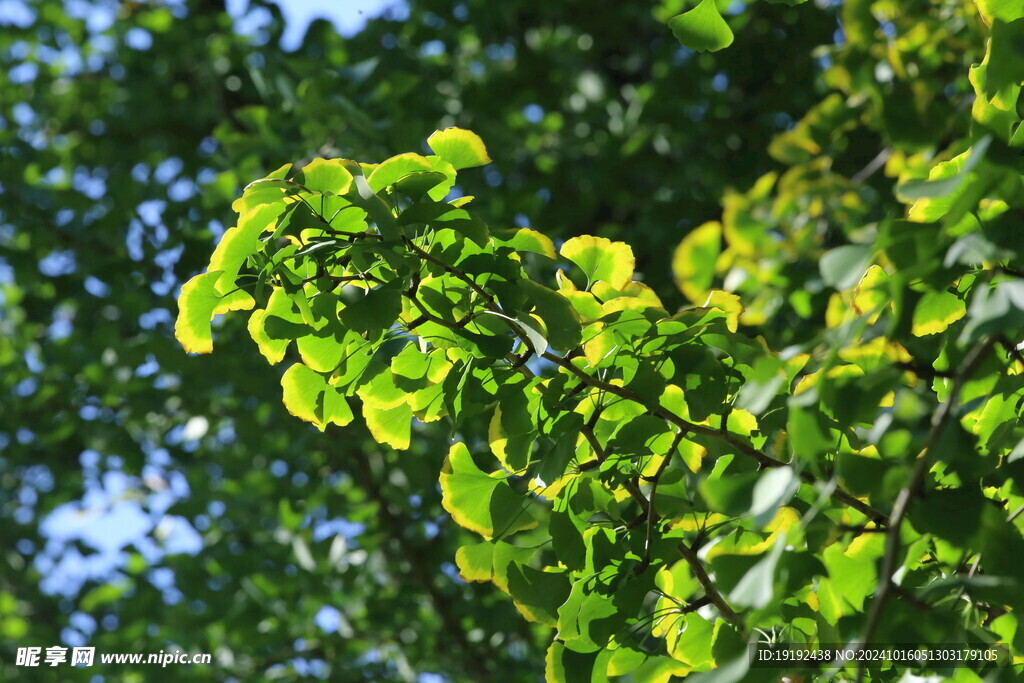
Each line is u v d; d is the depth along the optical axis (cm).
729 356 286
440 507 443
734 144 493
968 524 265
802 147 389
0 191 497
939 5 354
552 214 479
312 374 287
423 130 446
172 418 502
